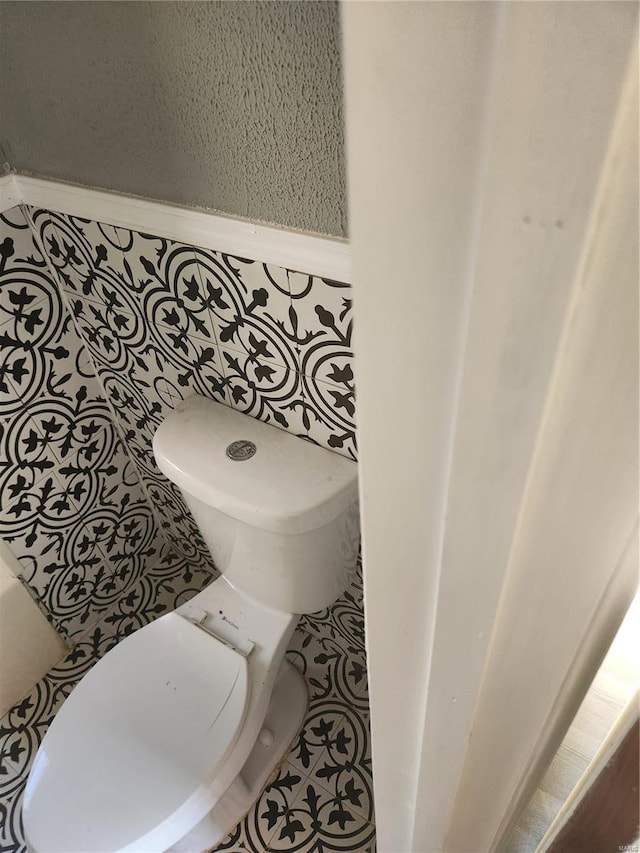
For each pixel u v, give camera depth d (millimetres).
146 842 887
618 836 401
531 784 487
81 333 1166
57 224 962
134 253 883
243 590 1119
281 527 833
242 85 580
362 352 271
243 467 882
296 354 807
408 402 273
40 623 1438
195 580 1681
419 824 620
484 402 250
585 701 374
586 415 235
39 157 880
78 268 1010
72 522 1386
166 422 977
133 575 1652
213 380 979
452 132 195
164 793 920
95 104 729
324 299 709
